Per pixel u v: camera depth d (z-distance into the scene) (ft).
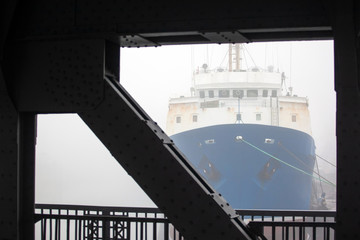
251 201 107.96
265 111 119.34
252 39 18.12
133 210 25.02
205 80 122.72
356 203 15.51
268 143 108.06
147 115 17.94
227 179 108.37
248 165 107.86
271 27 16.62
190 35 18.47
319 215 23.34
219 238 16.21
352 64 15.55
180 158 17.48
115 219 21.98
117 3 17.84
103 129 17.53
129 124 17.25
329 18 15.92
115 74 18.78
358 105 15.60
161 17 17.47
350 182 15.58
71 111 18.16
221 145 108.37
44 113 19.02
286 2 16.58
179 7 17.34
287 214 23.48
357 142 15.57
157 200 16.79
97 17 18.01
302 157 112.47
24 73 18.83
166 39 18.63
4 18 18.57
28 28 18.83
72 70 18.12
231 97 121.49
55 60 18.40
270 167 108.68
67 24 18.31
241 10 16.88
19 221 19.30
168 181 16.70
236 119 119.44
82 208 25.58
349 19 15.46
